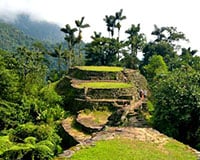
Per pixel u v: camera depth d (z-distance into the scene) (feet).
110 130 44.88
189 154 38.73
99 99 110.52
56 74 200.54
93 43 215.31
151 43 239.09
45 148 47.42
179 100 82.12
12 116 90.63
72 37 223.51
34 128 66.74
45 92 118.11
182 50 236.22
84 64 221.66
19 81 114.11
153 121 86.53
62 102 117.80
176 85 84.89
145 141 41.14
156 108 86.74
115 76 133.18
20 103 99.35
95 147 36.11
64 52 228.63
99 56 211.41
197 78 86.58
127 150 36.11
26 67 133.08
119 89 114.01
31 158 47.01
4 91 95.81
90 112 104.37
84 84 121.90
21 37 479.00
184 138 82.07
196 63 189.57
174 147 40.63
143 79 147.95
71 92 119.03
